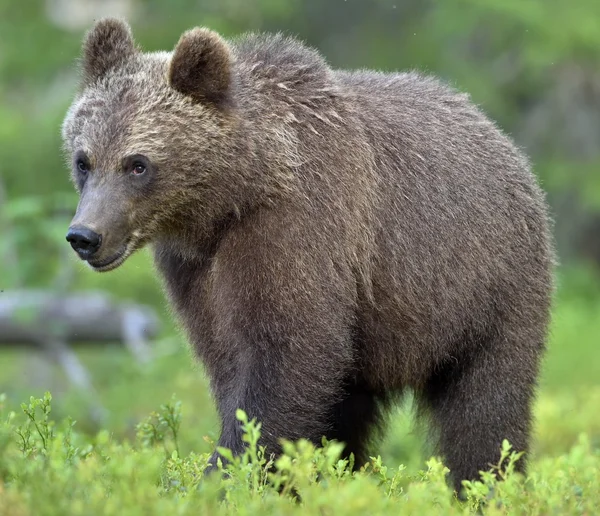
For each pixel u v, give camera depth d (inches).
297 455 358.9
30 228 807.1
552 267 517.7
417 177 471.2
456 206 476.4
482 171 487.5
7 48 1293.1
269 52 460.4
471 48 1466.5
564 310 1380.4
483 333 490.0
